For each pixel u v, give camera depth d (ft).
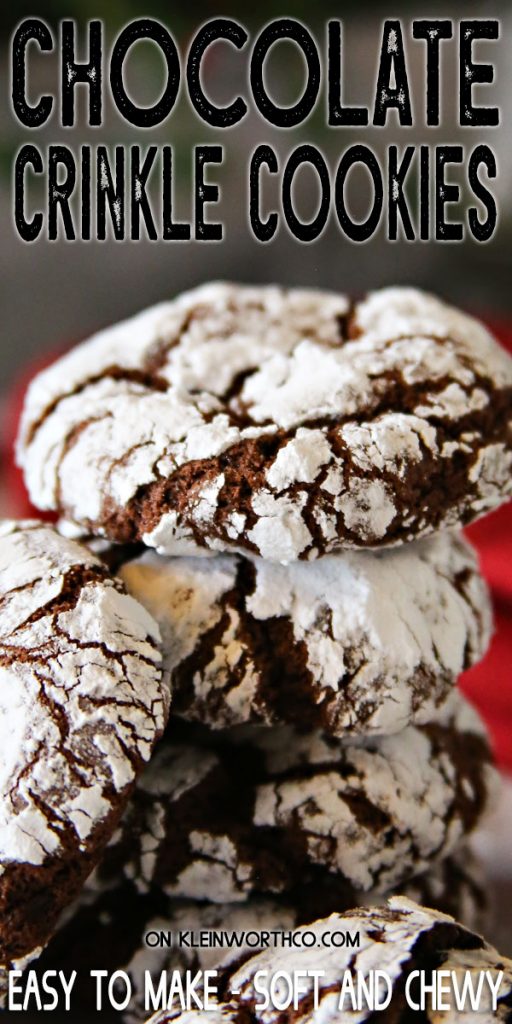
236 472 0.71
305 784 0.77
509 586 1.01
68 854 0.67
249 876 0.76
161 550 0.73
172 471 0.72
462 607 0.78
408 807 0.77
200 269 1.52
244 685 0.73
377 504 0.71
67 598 0.72
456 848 0.82
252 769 0.78
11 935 0.67
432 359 0.76
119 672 0.70
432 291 1.38
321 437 0.72
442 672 0.75
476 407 0.75
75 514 0.75
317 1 1.03
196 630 0.74
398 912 0.70
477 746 0.85
